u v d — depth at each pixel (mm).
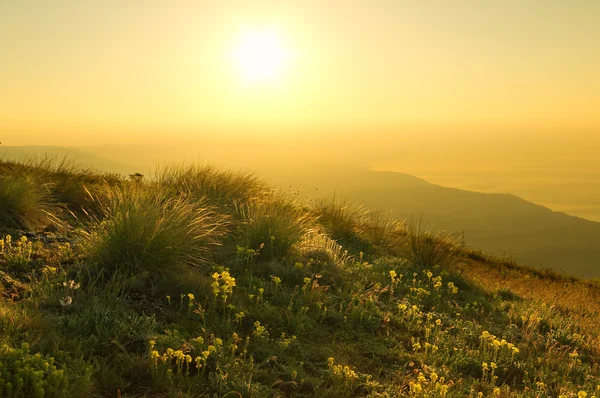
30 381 3084
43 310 4668
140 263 6004
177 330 4754
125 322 4590
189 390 3648
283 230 8172
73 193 9562
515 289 11805
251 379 4117
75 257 6363
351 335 5703
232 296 5902
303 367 4660
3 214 7434
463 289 9695
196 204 8336
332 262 8305
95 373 3695
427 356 5379
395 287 8125
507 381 5363
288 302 6223
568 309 10156
